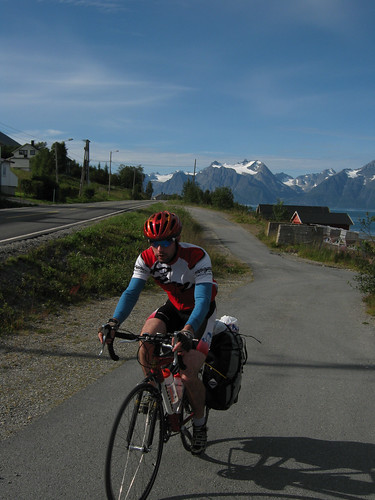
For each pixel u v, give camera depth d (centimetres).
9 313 680
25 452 319
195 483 294
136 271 312
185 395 311
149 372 288
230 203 6800
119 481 255
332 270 1877
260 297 1103
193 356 292
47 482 283
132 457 265
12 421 367
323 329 791
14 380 458
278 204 5734
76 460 311
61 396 424
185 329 269
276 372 542
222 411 415
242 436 366
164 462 320
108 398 422
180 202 7625
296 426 390
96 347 589
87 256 1175
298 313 924
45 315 729
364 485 300
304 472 313
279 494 285
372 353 648
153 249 296
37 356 538
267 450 344
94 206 4178
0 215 2466
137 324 747
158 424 300
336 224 7700
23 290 802
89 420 374
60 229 1720
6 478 285
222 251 2261
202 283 296
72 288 884
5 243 1224
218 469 312
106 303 888
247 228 3634
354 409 435
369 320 888
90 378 475
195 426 318
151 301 963
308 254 2320
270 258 2150
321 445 356
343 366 578
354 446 357
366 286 1149
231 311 909
